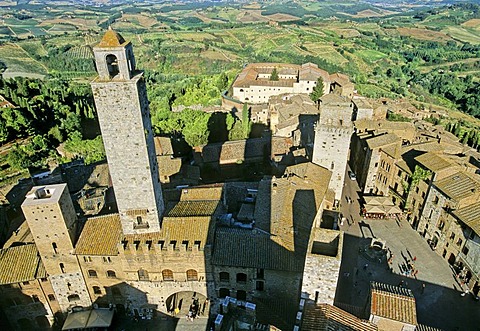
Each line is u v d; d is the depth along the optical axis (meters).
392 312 42.91
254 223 60.97
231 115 122.44
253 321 47.19
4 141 109.00
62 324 60.16
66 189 53.75
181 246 53.16
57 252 53.41
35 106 125.56
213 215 58.41
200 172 96.19
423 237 77.88
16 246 57.44
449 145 95.12
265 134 117.38
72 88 178.12
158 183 56.00
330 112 72.00
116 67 48.41
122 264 54.66
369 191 95.62
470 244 64.00
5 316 55.75
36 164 99.75
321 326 42.56
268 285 54.72
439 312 59.38
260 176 97.19
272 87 159.50
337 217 75.88
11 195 75.06
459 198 67.81
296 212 60.62
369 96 187.12
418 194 80.00
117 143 49.00
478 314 59.34
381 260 70.38
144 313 59.94
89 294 58.34
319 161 76.25
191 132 109.12
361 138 101.12
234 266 53.41
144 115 49.16
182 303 61.62
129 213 53.91
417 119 146.50
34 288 55.22
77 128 124.38
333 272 42.47
